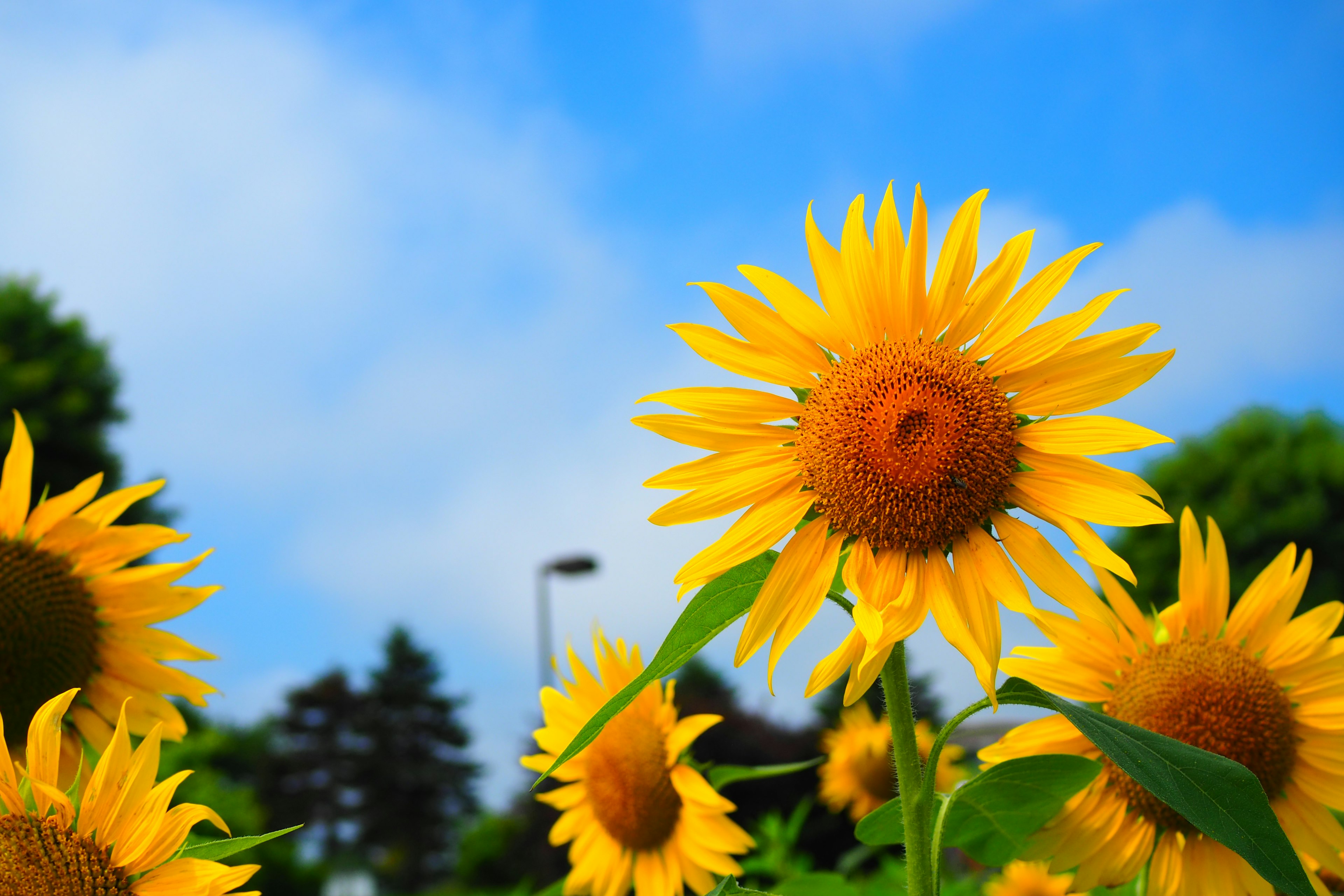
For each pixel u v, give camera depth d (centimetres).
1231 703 259
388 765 6462
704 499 223
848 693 190
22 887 185
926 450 210
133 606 335
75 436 3238
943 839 228
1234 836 166
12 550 317
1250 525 2938
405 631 6994
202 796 1100
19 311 3319
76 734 324
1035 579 204
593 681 358
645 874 342
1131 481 207
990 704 195
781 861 520
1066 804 253
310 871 2478
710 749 1266
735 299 233
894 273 229
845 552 217
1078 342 220
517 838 2050
